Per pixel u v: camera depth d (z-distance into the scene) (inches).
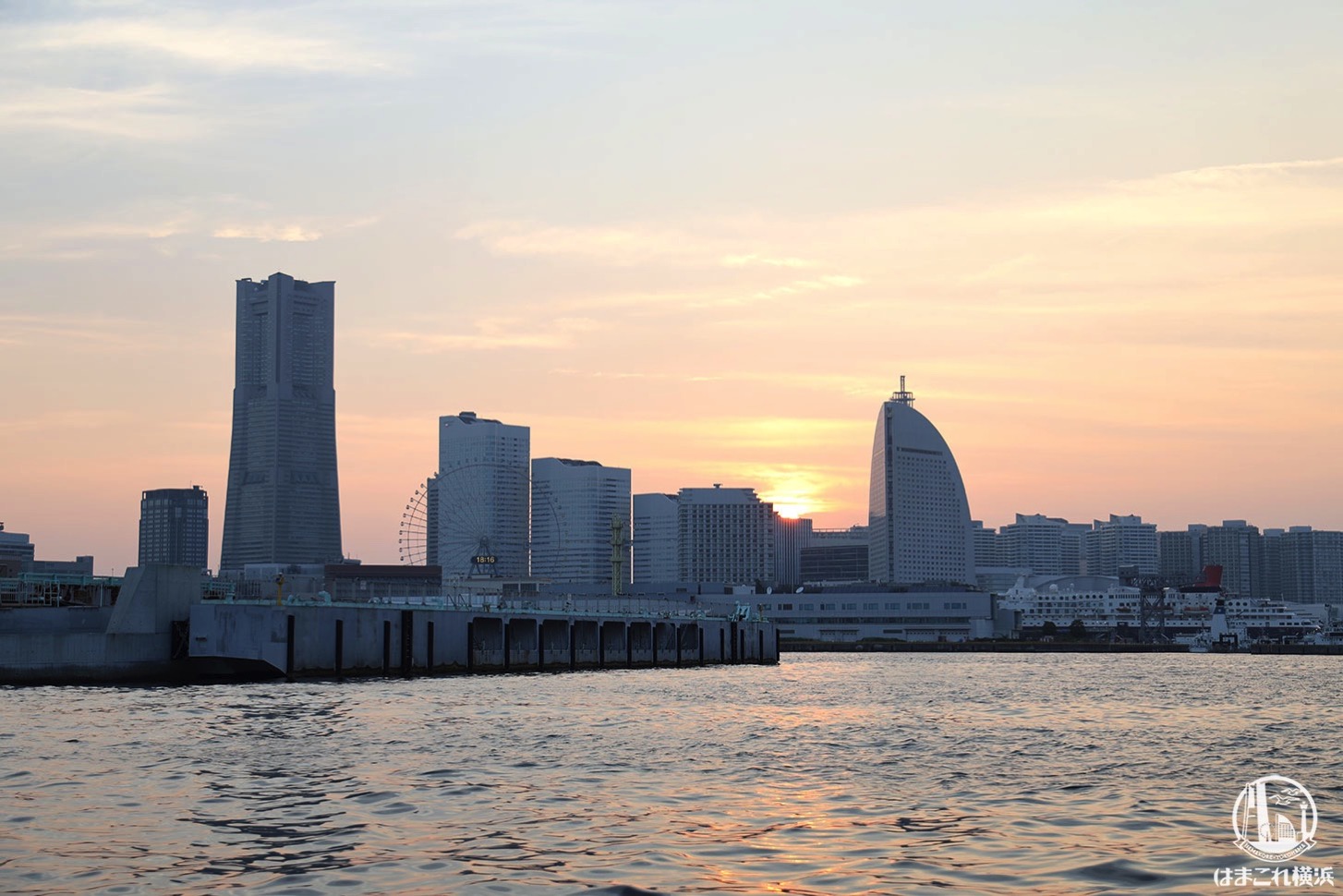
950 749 3686.0
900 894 1845.5
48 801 2536.9
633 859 2058.3
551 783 2876.5
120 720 4023.1
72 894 1822.1
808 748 3668.8
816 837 2265.0
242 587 7509.8
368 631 6929.1
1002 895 1847.9
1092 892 1872.5
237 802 2551.7
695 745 3710.6
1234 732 4340.6
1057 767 3302.2
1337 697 6363.2
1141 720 4813.0
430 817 2418.8
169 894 1822.1
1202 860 2090.3
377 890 1844.2
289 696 5191.9
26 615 6245.1
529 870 1972.2
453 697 5315.0
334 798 2610.7
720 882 1907.0
